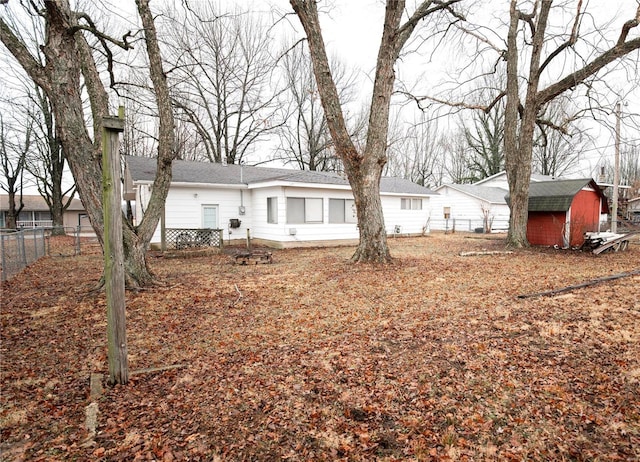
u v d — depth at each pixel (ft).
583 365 11.51
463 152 128.47
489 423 8.95
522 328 15.11
